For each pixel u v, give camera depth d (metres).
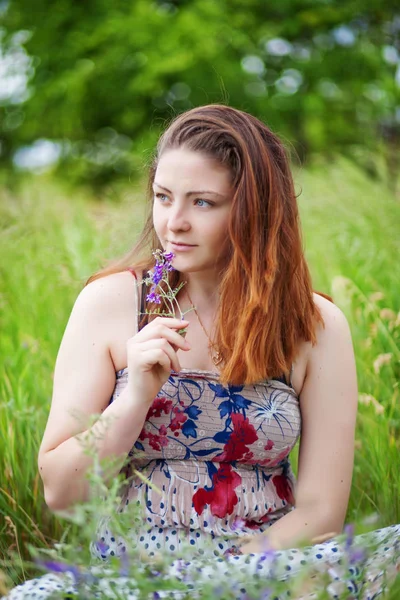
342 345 2.10
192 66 10.21
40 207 5.12
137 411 1.82
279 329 2.00
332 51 11.02
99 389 1.99
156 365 1.83
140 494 1.90
